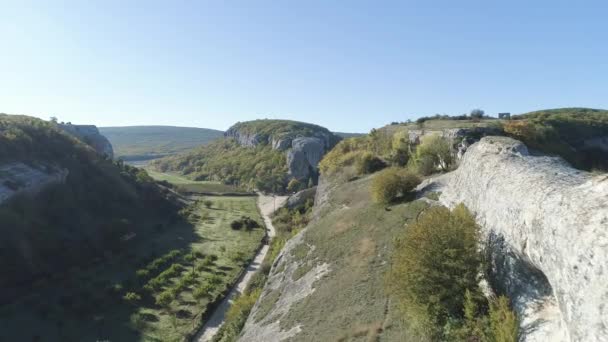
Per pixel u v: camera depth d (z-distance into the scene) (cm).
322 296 2475
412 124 6931
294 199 9119
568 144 4309
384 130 6744
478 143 2434
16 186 5884
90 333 3694
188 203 10419
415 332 1612
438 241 1530
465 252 1492
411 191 3494
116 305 4281
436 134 4228
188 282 4909
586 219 965
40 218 5934
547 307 1208
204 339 3659
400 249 1741
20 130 7188
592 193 1027
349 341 1811
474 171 2219
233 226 8131
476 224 1645
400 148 5138
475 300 1416
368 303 2092
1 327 3741
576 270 954
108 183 8219
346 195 4644
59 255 5428
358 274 2467
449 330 1405
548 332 1116
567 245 1011
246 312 3472
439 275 1474
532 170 1538
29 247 5191
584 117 5750
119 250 6278
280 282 3241
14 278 4662
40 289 4662
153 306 4288
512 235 1419
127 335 3656
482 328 1320
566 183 1232
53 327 3797
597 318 845
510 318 1195
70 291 4644
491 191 1795
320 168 7450
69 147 8188
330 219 3844
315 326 2145
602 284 852
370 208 3522
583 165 4028
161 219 8538
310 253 3284
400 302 1633
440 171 3938
